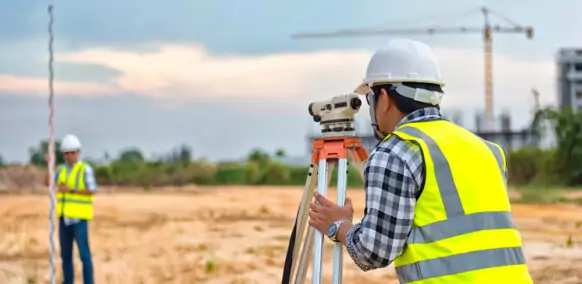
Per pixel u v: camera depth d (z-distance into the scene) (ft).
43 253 43.14
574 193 100.94
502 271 9.48
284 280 12.39
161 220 68.23
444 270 9.45
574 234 52.47
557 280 33.04
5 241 49.44
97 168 155.12
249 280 33.32
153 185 152.25
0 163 147.54
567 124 119.44
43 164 179.11
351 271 34.50
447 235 9.52
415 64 10.16
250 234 54.75
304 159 191.31
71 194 28.32
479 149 10.01
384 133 10.52
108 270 36.45
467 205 9.59
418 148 9.64
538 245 45.96
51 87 23.79
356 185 103.81
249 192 122.62
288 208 84.17
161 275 34.94
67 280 28.55
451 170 9.66
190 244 47.80
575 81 267.59
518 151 121.80
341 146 11.99
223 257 41.14
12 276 34.76
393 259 9.66
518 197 93.35
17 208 86.07
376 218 9.60
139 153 184.03
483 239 9.53
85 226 28.25
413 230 9.68
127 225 63.31
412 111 10.24
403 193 9.55
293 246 12.54
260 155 173.99
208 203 94.07
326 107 12.15
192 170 157.58
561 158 118.62
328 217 10.68
